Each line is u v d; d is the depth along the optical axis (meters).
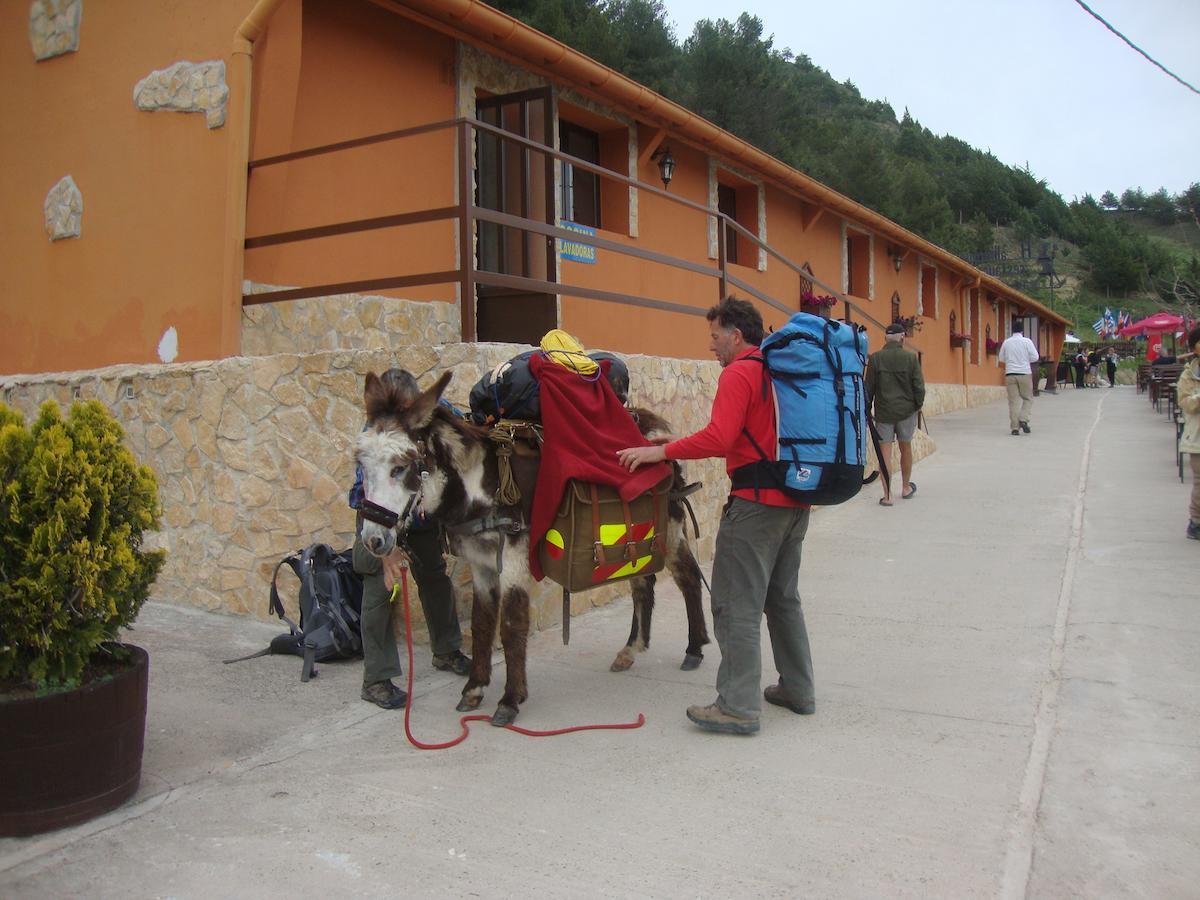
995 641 5.71
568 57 9.23
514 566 4.67
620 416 4.88
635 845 3.46
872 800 3.76
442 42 9.23
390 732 4.61
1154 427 16.89
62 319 8.30
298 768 4.19
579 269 10.62
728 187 14.97
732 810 3.71
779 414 4.30
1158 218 131.38
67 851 3.46
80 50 8.10
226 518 6.67
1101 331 61.78
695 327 13.30
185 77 7.34
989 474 11.90
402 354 5.90
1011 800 3.72
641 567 4.86
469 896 3.15
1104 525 8.69
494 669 5.53
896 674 5.24
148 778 4.07
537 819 3.68
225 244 7.01
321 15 8.00
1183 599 6.30
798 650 4.70
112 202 7.89
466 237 5.99
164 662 5.66
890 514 9.62
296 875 3.30
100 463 3.73
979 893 3.09
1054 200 107.19
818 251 17.39
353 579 5.69
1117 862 3.25
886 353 10.29
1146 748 4.16
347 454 6.07
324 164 8.02
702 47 28.27
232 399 6.61
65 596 3.61
